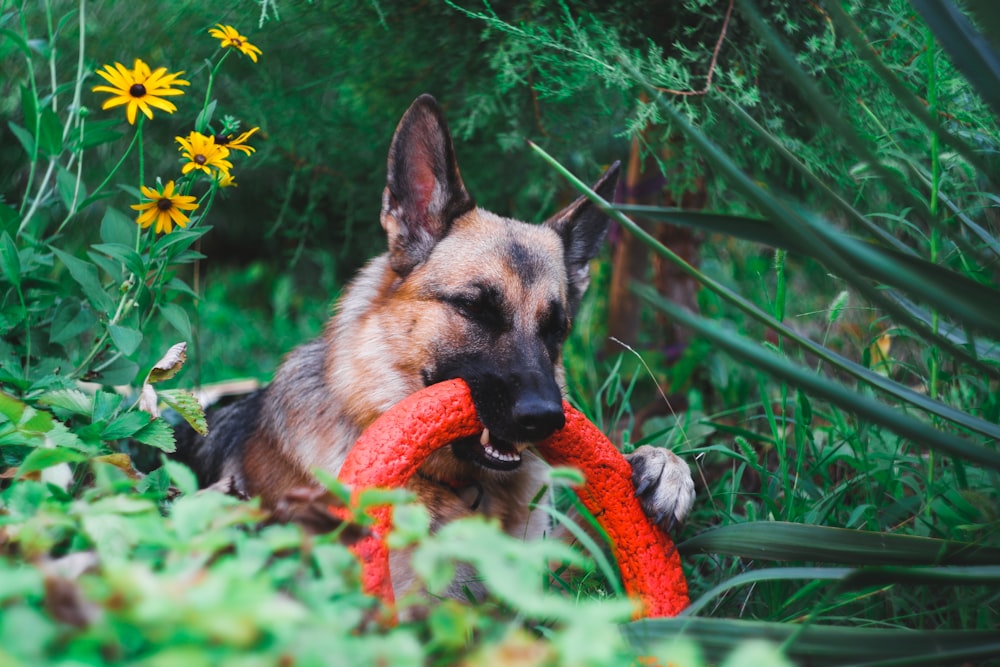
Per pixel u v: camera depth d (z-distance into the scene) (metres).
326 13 4.29
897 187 2.19
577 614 1.29
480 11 4.16
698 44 3.91
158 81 3.09
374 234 6.12
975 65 2.32
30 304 3.27
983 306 2.22
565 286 3.59
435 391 2.77
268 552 1.50
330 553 1.53
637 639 1.94
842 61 3.74
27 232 3.50
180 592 1.20
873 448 3.63
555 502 3.34
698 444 4.16
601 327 6.14
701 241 5.63
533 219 5.86
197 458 3.94
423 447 2.64
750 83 3.94
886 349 4.57
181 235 3.05
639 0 3.96
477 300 3.27
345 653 1.21
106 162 4.80
